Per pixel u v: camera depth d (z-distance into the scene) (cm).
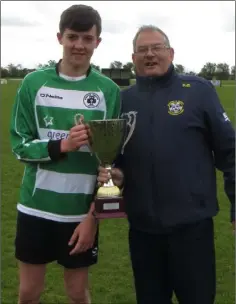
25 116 315
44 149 304
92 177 326
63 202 321
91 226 317
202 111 305
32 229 326
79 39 303
